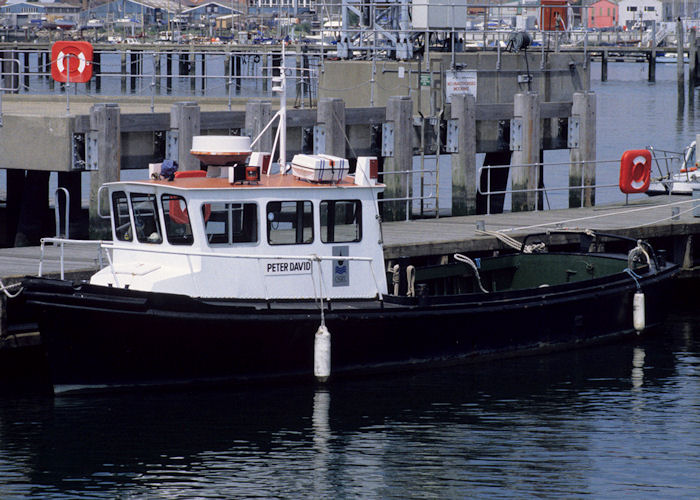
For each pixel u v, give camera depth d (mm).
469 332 36312
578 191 57594
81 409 31453
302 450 29234
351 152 51312
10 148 46531
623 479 27812
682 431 31203
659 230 47906
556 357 38188
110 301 31234
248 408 32000
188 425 30625
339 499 26375
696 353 39156
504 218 51500
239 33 142375
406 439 30188
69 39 151750
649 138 107562
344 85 59906
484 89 58188
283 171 35406
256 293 33188
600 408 33062
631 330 40688
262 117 47969
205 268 32594
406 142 51594
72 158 45125
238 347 32844
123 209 33562
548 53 60844
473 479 27641
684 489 27234
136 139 46469
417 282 38500
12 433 29750
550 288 38125
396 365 35250
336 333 33906
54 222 56531
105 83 138125
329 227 34031
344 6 61594
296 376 34031
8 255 39875
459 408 32688
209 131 48156
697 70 158250
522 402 33375
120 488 26828
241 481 27281
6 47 137625
